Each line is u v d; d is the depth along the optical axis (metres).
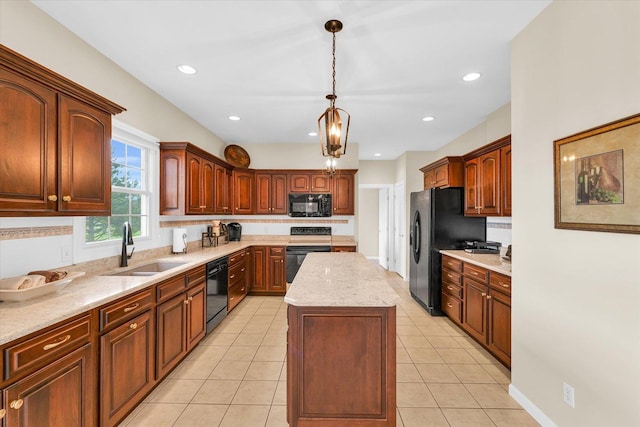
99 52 2.36
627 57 1.33
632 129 1.29
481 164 3.35
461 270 3.29
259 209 5.08
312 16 1.94
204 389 2.23
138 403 2.03
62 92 1.68
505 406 2.06
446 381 2.37
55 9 1.87
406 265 5.93
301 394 1.58
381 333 1.57
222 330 3.37
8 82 1.40
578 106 1.59
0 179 1.37
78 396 1.47
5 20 1.68
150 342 2.08
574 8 1.62
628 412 1.33
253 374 2.45
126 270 2.50
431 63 2.53
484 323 2.82
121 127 2.60
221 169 4.29
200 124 4.19
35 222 1.85
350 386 1.58
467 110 3.63
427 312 4.03
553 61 1.77
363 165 6.79
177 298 2.45
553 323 1.77
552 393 1.78
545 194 1.84
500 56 2.41
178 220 3.65
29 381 1.23
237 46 2.29
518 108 2.11
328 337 1.57
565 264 1.68
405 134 4.71
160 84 2.94
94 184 1.92
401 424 1.89
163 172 3.22
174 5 1.83
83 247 2.23
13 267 1.72
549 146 1.81
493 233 3.78
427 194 4.02
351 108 3.58
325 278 2.02
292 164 5.35
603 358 1.45
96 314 1.59
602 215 1.43
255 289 4.74
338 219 5.30
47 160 1.60
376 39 2.19
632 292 1.31
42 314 1.36
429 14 1.91
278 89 3.05
